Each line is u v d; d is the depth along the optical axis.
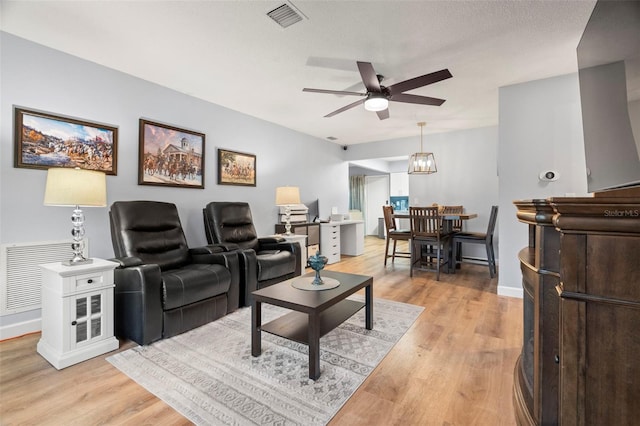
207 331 2.48
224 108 4.13
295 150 5.45
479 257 5.40
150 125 3.27
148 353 2.12
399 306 3.06
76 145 2.73
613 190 1.32
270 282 3.37
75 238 2.18
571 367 1.01
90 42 2.49
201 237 3.82
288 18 2.15
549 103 3.17
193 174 3.73
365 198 10.15
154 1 1.97
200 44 2.51
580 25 2.22
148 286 2.20
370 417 1.49
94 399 1.62
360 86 3.40
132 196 3.14
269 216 4.88
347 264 5.29
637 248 0.92
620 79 1.25
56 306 1.99
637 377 0.92
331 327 2.05
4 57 2.35
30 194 2.49
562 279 1.03
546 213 1.17
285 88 3.46
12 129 2.39
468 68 2.94
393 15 2.11
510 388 1.71
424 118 4.72
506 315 2.82
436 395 1.65
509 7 2.02
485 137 5.34
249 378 1.81
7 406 1.56
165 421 1.46
